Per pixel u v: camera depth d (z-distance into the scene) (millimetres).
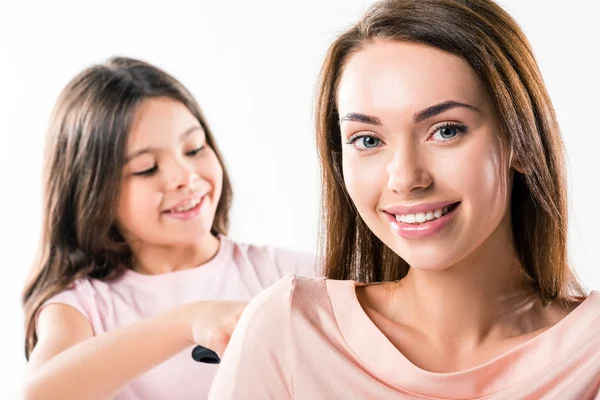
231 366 1226
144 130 2176
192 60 3150
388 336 1202
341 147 1261
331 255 1320
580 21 2840
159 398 2166
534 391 1113
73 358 1782
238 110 3127
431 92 1054
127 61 2305
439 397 1147
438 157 1060
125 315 2256
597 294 1160
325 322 1219
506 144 1100
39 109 3289
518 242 1210
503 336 1175
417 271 1188
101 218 2252
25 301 2340
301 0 3074
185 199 2193
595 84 2848
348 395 1185
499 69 1094
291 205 3102
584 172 2871
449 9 1080
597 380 1111
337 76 1201
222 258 2371
